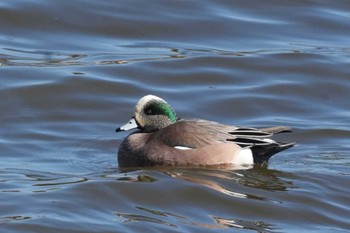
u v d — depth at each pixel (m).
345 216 13.77
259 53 20.98
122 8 22.33
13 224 12.77
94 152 16.33
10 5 21.97
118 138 16.98
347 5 23.12
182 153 15.34
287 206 13.91
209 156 15.28
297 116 18.59
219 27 22.03
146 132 15.92
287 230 13.23
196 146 15.35
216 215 13.56
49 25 21.70
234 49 21.19
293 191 14.38
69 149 16.38
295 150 16.42
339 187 14.62
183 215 13.49
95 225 12.88
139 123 15.91
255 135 15.44
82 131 17.31
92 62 20.23
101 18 22.00
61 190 13.98
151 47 21.17
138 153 15.52
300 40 21.78
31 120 17.64
